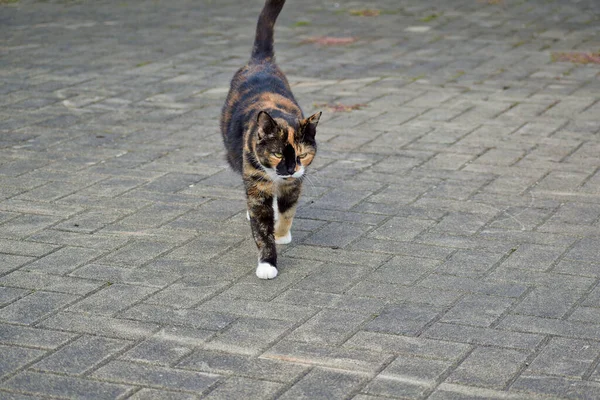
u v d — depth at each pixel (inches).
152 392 98.8
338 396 98.3
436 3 252.1
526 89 166.6
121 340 104.7
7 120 151.9
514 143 143.4
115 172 135.9
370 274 114.4
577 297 110.1
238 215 126.0
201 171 136.6
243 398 98.2
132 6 251.9
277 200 118.1
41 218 124.4
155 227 123.2
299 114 120.3
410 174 135.3
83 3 256.1
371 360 102.2
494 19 230.5
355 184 133.0
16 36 212.4
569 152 140.3
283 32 216.7
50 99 161.5
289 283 113.2
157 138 146.6
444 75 177.5
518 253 117.4
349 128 149.3
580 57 189.5
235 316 108.0
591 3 248.8
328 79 175.0
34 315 107.7
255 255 118.2
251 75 126.1
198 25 226.2
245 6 251.4
